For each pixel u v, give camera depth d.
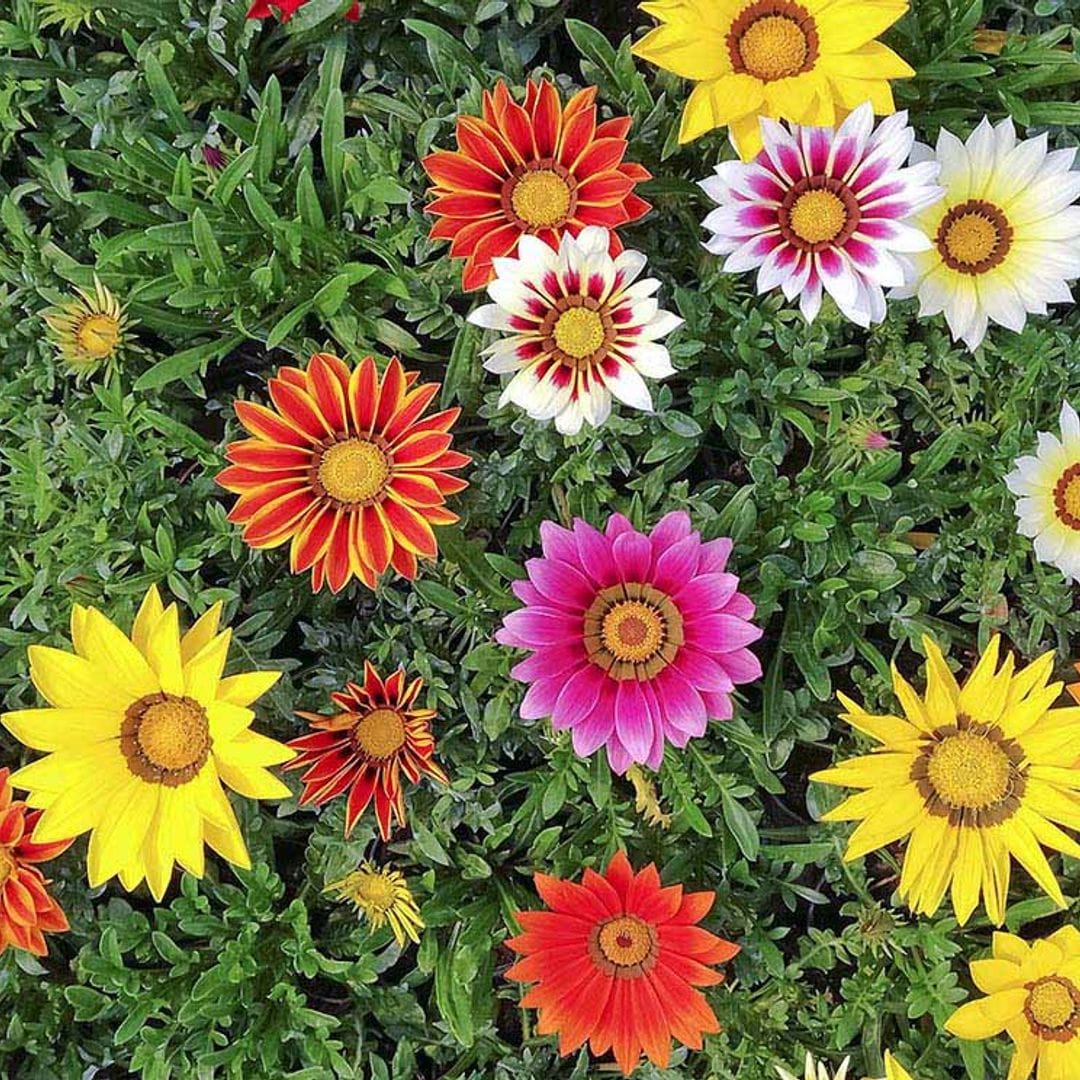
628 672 0.63
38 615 0.68
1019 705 0.65
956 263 0.67
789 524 0.70
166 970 0.72
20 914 0.64
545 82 0.64
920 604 0.71
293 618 0.72
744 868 0.71
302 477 0.62
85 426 0.69
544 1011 0.66
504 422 0.69
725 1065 0.72
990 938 0.73
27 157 0.71
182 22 0.70
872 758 0.65
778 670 0.70
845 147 0.62
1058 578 0.70
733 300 0.70
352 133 0.74
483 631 0.70
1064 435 0.67
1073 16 0.72
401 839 0.73
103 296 0.68
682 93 0.69
